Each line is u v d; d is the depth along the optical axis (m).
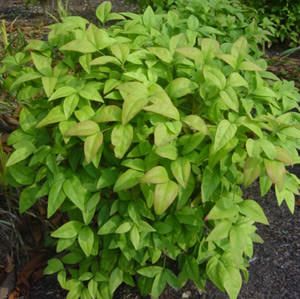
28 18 5.80
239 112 1.93
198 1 3.05
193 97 1.94
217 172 1.83
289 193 1.92
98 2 6.30
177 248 2.07
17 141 2.00
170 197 1.70
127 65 1.97
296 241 2.85
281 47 5.52
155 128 1.74
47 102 2.05
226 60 1.92
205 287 2.51
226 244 2.03
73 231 2.03
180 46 2.03
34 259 2.64
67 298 2.18
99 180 1.91
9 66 2.15
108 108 1.82
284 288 2.54
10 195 2.61
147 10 2.28
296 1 5.39
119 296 2.47
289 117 2.00
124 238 2.02
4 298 2.50
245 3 5.50
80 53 2.03
